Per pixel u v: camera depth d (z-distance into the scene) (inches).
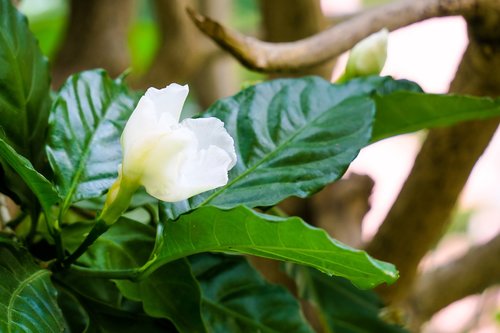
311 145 25.1
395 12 27.7
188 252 22.5
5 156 22.3
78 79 25.1
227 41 25.7
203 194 23.9
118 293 25.1
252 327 26.2
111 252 24.7
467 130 30.6
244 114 25.5
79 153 24.4
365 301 30.1
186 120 22.0
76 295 24.4
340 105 26.0
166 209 23.3
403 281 33.8
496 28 28.3
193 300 24.2
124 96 25.7
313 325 35.8
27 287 22.1
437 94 26.3
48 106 25.6
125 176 22.0
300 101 26.0
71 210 27.2
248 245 21.8
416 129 27.5
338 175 24.6
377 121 27.4
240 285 26.4
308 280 29.9
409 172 32.4
